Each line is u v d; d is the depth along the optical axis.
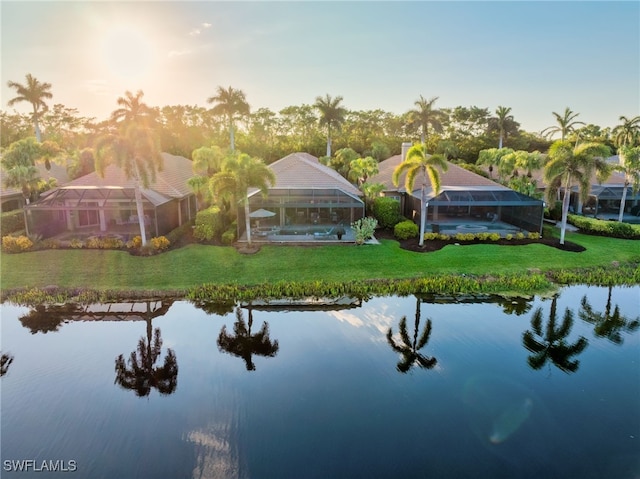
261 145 73.50
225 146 69.50
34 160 33.12
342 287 23.23
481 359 16.19
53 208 28.59
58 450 11.20
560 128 60.25
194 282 23.52
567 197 29.05
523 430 11.95
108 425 12.22
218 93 56.88
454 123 87.62
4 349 16.98
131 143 25.33
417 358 16.14
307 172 34.38
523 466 10.59
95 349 17.03
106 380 14.64
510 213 35.72
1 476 10.23
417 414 12.66
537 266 26.25
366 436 11.69
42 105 55.50
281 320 19.84
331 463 10.69
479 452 11.09
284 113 80.94
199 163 43.06
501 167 47.34
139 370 15.34
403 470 10.44
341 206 31.31
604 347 17.36
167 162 40.22
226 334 18.44
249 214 29.14
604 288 24.39
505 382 14.48
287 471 10.44
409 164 28.56
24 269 24.30
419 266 25.80
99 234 29.91
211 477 10.30
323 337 18.05
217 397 13.56
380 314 20.53
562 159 28.19
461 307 21.47
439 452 11.06
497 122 70.00
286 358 16.14
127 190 29.44
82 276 23.81
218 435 11.77
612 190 39.53
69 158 45.47
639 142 52.56
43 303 21.58
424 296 22.88
